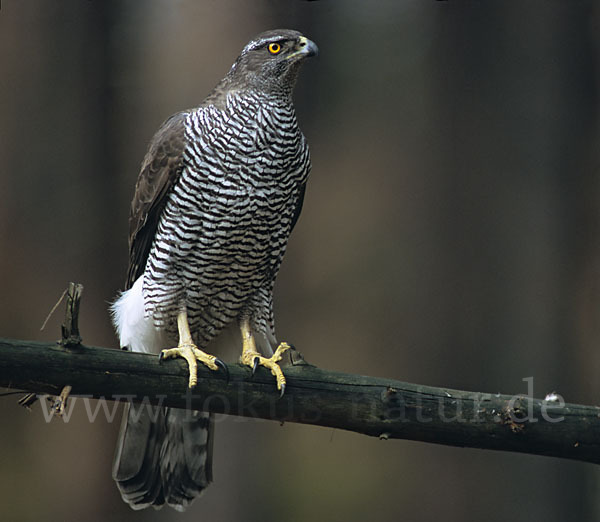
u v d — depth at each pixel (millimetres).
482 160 11508
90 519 11594
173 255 8234
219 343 9133
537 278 11242
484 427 6637
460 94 11695
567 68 11602
